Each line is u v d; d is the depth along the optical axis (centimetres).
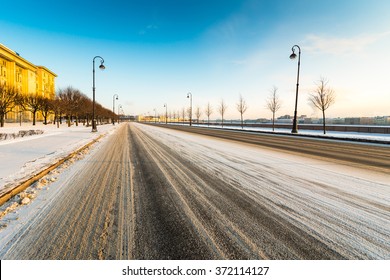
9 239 260
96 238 266
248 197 412
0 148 961
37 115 6469
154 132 2550
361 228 296
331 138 1836
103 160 770
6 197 377
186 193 433
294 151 1049
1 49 4975
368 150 1116
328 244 260
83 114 4975
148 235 275
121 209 354
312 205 375
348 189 459
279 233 283
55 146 1048
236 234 280
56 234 274
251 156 879
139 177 548
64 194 420
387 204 379
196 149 1073
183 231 286
